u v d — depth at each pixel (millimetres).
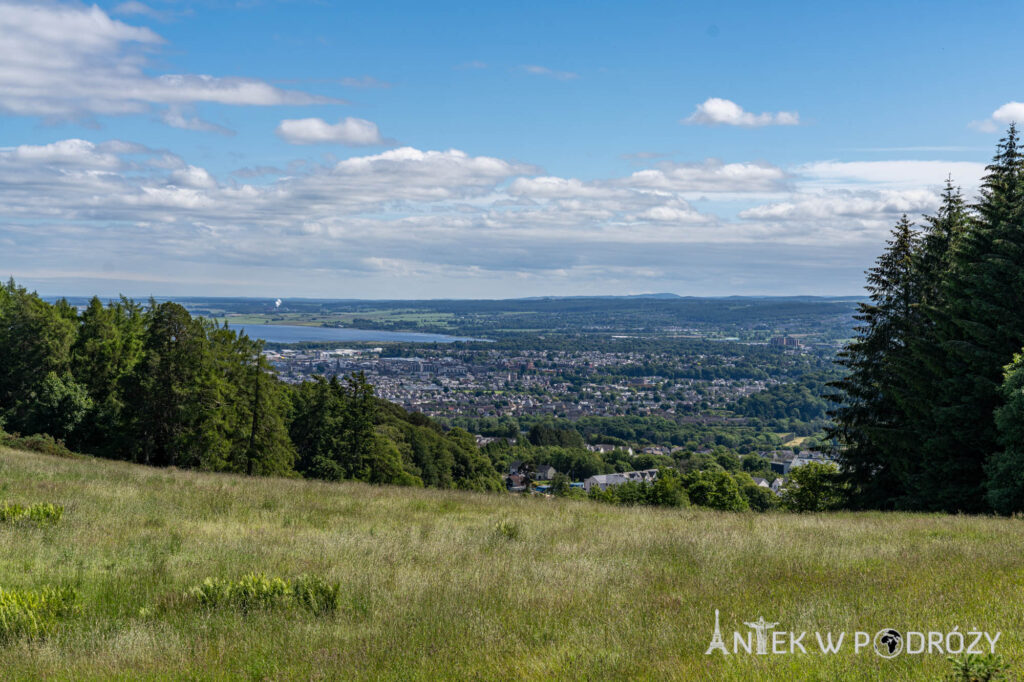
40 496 15875
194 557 10656
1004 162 24750
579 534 14250
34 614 7332
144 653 6512
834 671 5477
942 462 23625
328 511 17000
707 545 12398
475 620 7422
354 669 6047
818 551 11555
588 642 6598
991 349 22703
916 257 26828
